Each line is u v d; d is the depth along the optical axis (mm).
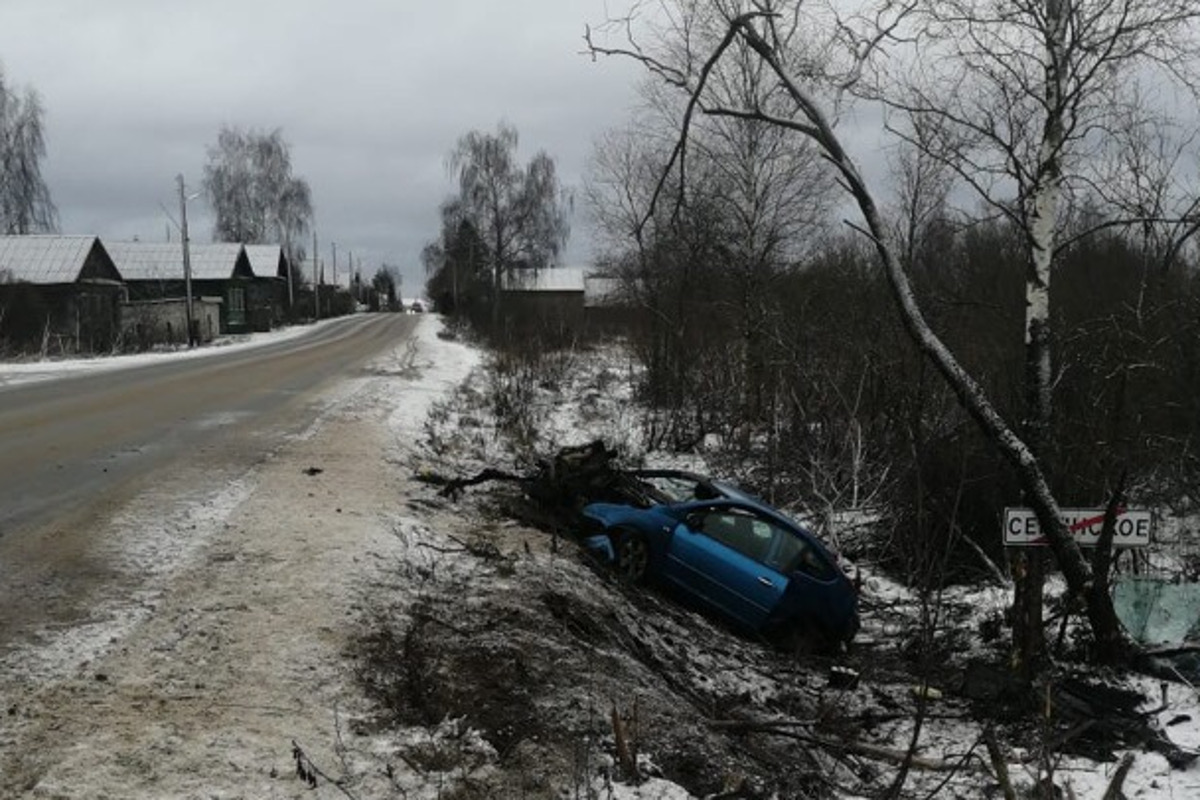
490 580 7953
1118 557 9695
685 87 8250
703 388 19391
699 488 10703
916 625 10578
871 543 13273
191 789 4277
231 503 9523
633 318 27547
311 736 4902
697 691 7375
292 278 81062
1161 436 10438
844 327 15430
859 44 8227
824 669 9203
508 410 18781
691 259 21031
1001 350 12078
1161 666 8195
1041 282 8227
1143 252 9305
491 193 61094
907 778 6398
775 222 21344
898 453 12680
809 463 14867
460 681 5809
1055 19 7848
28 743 4504
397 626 6516
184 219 47188
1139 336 9133
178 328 52719
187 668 5508
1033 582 8070
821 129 8039
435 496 11094
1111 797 5219
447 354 38781
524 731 5328
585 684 6203
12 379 22422
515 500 11523
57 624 5996
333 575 7363
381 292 145250
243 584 7016
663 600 9695
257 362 31156
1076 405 10586
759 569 9641
